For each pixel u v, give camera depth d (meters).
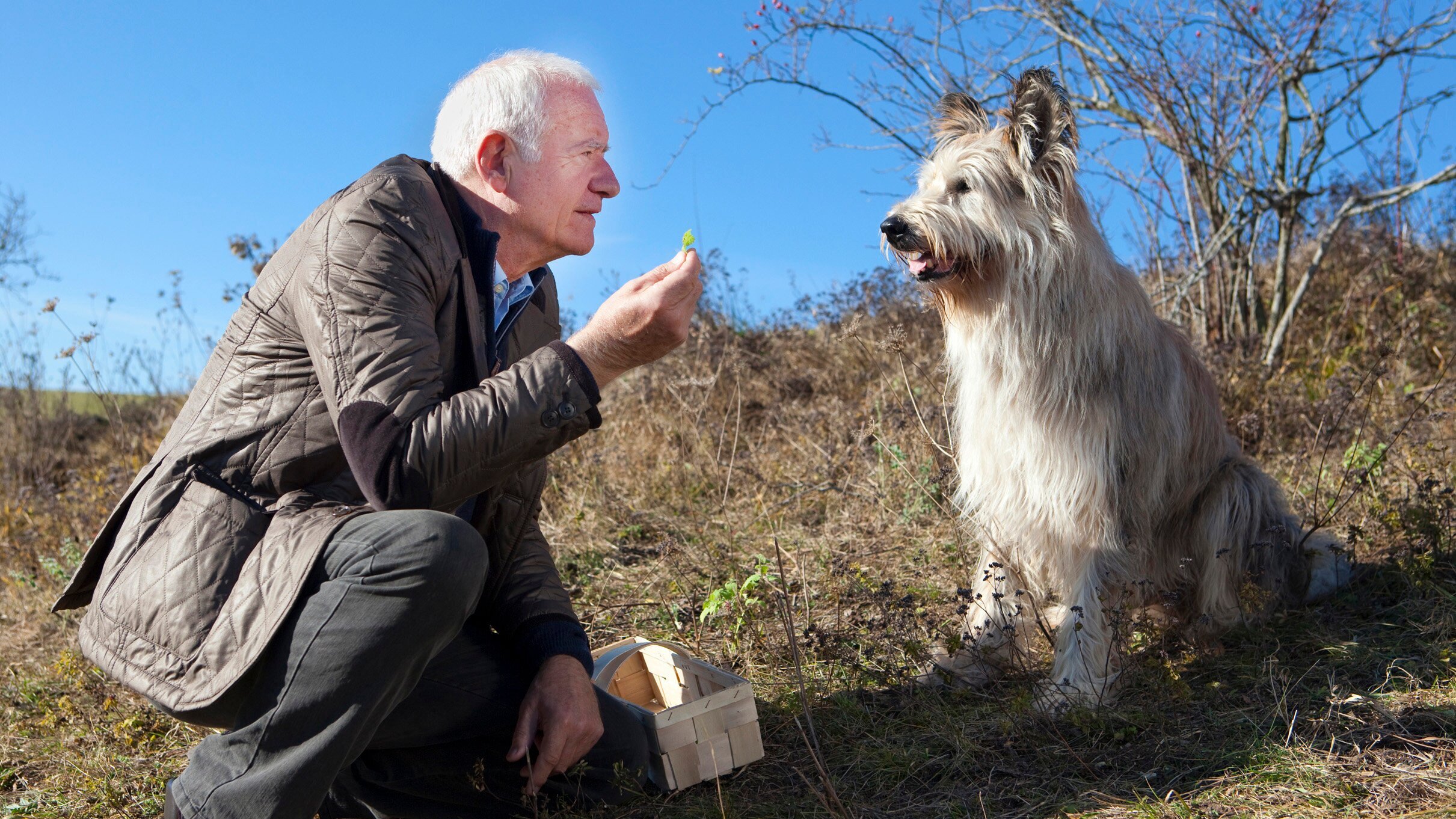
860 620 3.22
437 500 1.78
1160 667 2.68
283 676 1.75
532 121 2.07
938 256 2.96
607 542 4.32
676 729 2.30
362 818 2.23
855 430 4.96
